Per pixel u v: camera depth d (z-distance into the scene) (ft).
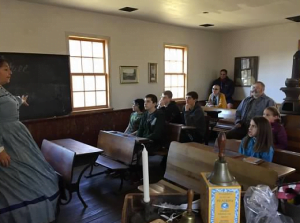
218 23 18.07
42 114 13.00
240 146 7.25
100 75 15.39
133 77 16.81
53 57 13.10
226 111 16.43
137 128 12.80
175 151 7.04
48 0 11.91
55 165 8.43
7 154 6.39
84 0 11.99
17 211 6.35
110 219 7.73
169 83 19.53
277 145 8.34
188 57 20.36
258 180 4.88
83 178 10.89
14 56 11.84
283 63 19.08
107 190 9.75
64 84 13.65
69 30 13.58
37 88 12.70
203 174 3.38
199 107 12.37
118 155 10.01
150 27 17.34
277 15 15.52
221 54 22.71
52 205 6.99
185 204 3.61
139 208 3.53
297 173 6.48
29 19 12.21
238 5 13.08
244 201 3.31
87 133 14.87
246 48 21.07
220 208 2.95
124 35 15.97
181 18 16.19
